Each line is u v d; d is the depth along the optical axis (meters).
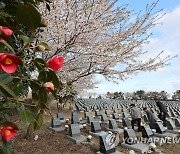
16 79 1.39
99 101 28.92
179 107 22.69
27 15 1.19
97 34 5.50
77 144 7.21
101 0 5.07
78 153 6.45
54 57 1.28
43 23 1.30
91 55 5.55
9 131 1.10
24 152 6.14
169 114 15.48
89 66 6.14
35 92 1.42
